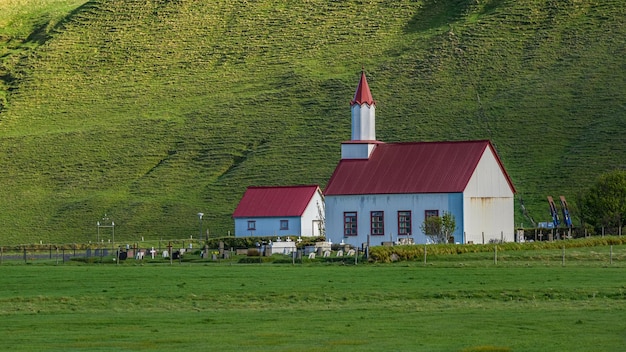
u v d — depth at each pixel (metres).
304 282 90.38
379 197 147.62
